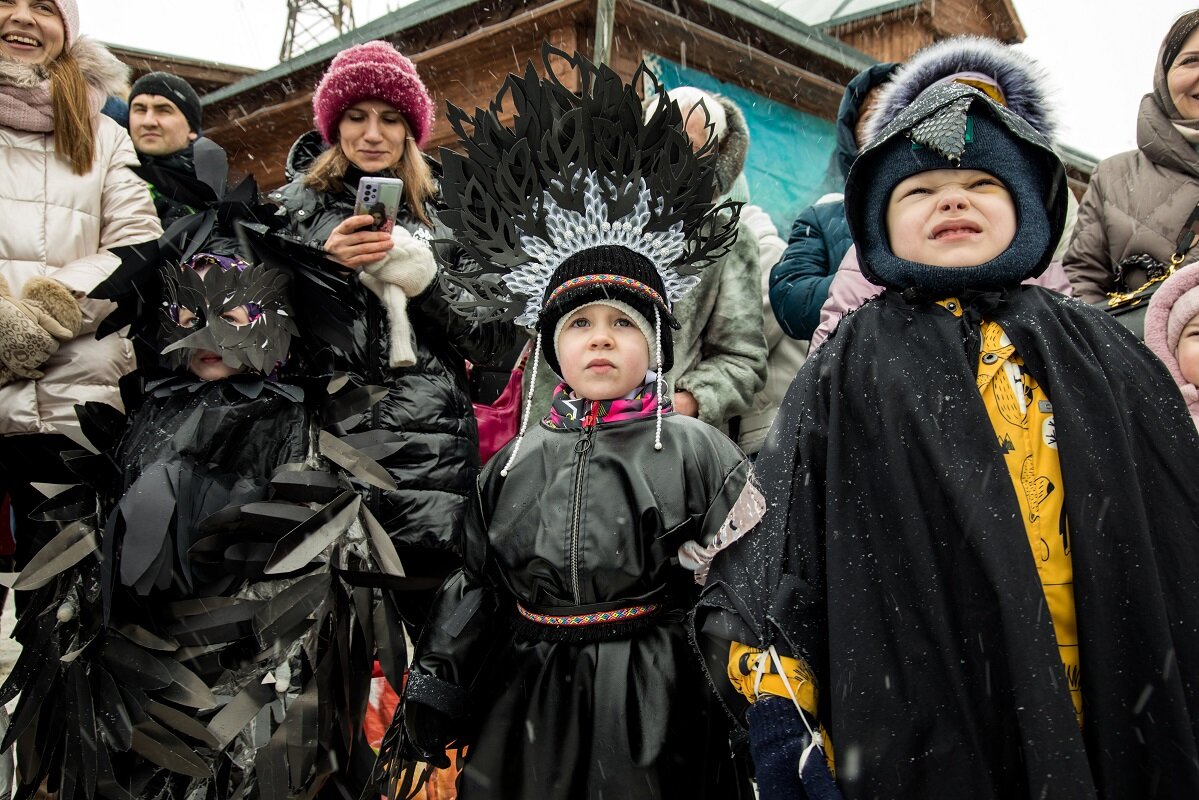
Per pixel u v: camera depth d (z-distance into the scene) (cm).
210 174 238
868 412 157
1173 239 295
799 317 321
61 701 206
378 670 299
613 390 207
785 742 147
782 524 158
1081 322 160
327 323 237
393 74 304
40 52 298
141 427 221
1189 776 130
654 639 194
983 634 142
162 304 232
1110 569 139
